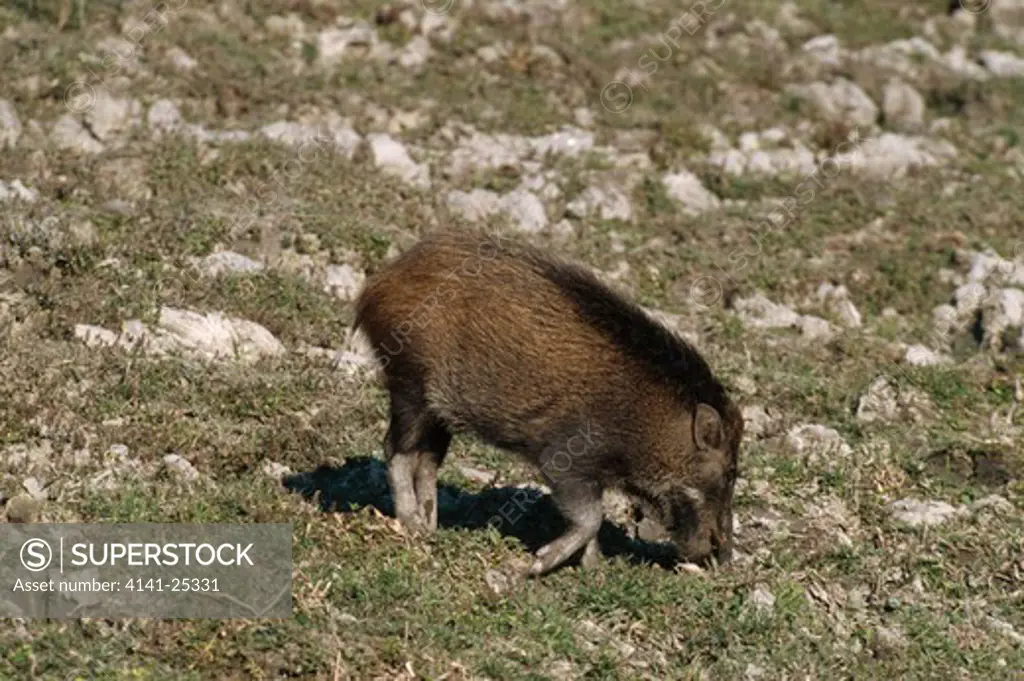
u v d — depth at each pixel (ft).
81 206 160.86
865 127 216.13
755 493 132.67
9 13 195.93
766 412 150.41
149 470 119.65
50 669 94.53
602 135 199.82
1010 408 157.48
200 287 147.54
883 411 153.38
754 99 215.72
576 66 211.61
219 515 112.37
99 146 176.24
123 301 141.79
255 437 127.34
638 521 127.34
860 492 135.74
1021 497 138.31
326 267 160.15
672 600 112.68
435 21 214.90
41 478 114.93
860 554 124.98
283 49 204.33
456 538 113.70
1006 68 239.30
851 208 194.49
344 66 204.13
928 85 229.04
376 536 112.27
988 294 179.01
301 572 105.91
